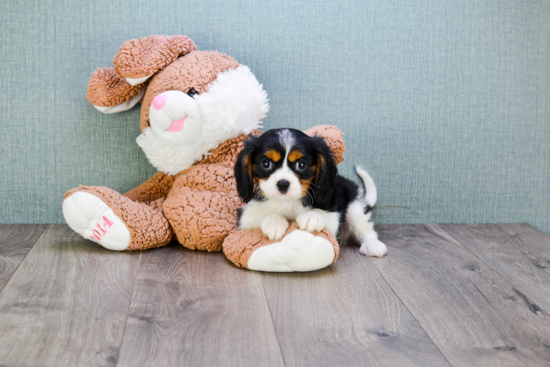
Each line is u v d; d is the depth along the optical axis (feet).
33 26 6.09
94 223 5.25
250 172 5.04
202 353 3.46
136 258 5.25
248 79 5.71
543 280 5.01
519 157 6.91
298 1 6.32
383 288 4.68
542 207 7.00
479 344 3.71
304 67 6.44
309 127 6.56
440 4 6.51
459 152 6.82
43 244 5.63
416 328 3.92
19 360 3.30
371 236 5.91
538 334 3.88
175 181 5.84
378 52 6.50
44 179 6.40
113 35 6.18
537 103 6.83
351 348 3.59
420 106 6.66
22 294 4.29
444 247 5.95
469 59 6.64
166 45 5.59
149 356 3.40
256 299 4.34
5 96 6.19
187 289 4.50
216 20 6.26
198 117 5.39
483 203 6.97
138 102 6.21
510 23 6.64
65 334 3.65
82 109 6.28
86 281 4.61
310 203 5.20
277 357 3.45
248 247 4.94
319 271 5.06
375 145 6.68
